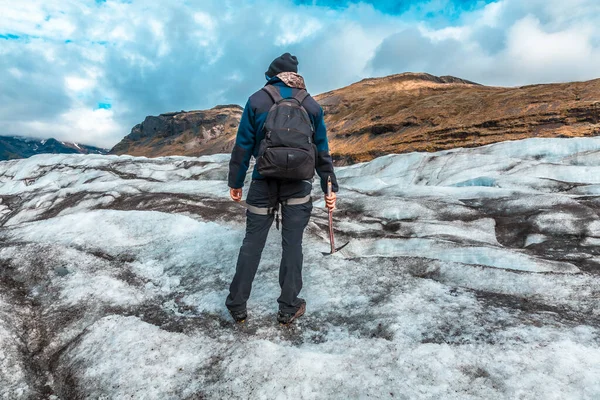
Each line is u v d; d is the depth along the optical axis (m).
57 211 14.28
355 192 13.55
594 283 4.88
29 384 3.55
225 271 5.95
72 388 3.52
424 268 5.76
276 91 3.80
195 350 3.82
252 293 5.11
